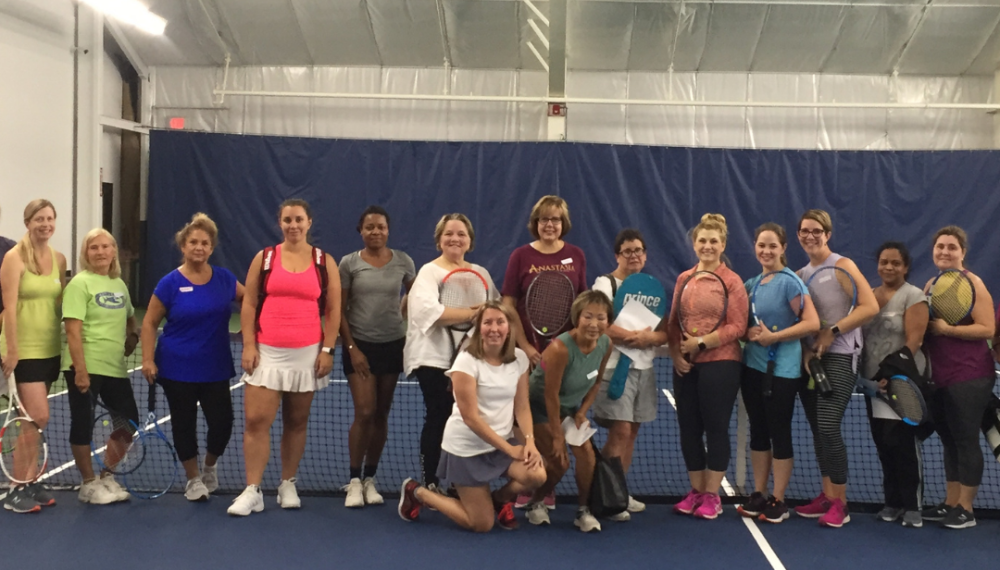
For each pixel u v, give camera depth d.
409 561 3.80
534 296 4.48
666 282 12.89
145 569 3.64
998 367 9.54
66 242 11.46
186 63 13.64
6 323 4.34
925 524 4.42
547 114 13.12
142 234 13.38
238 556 3.82
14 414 5.02
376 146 13.02
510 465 4.12
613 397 4.41
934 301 4.43
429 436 4.53
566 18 12.30
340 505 4.64
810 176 12.91
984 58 12.95
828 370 4.37
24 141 10.62
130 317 4.91
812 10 12.33
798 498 4.84
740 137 13.42
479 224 12.96
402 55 13.41
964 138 13.30
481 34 12.94
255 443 4.45
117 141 13.18
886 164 12.84
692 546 4.05
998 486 5.35
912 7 12.18
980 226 12.68
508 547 4.01
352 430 4.66
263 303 4.43
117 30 12.75
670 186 12.91
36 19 10.76
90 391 4.49
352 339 4.71
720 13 12.44
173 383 4.52
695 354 4.40
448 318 4.38
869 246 12.89
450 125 13.62
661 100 13.11
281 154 13.08
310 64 13.62
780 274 4.42
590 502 4.27
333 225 13.10
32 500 4.43
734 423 7.00
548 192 12.87
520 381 4.24
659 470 5.64
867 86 13.34
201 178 13.05
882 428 4.46
